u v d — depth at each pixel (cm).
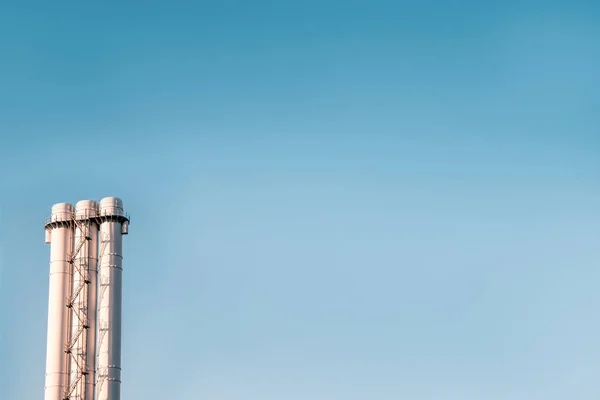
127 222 13762
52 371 12875
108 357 12912
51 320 13138
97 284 13375
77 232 13512
